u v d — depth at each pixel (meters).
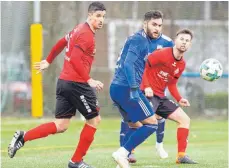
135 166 18.61
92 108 16.94
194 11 43.97
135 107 16.45
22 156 21.91
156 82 19.28
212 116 43.22
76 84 16.69
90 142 17.08
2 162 19.67
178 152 19.38
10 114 41.47
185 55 43.88
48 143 27.39
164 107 19.53
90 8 16.61
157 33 16.66
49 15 41.91
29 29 42.41
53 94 41.28
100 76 43.19
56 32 41.91
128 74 15.96
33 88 37.69
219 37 44.28
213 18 44.31
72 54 16.30
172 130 35.75
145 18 16.69
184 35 18.48
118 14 43.91
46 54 41.75
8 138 29.36
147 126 16.42
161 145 21.59
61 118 17.34
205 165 18.83
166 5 43.62
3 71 41.78
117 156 16.23
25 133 17.38
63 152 23.61
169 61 18.81
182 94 43.12
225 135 32.59
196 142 29.23
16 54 42.09
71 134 32.06
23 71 41.97
